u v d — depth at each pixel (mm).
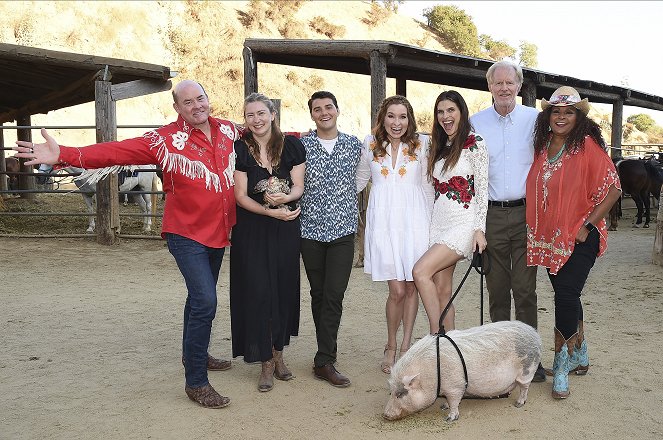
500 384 3773
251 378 4531
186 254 3904
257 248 4137
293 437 3572
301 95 38062
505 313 4590
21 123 17719
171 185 3898
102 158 3664
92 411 3928
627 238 12180
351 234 4363
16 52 10102
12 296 7109
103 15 36031
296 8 46719
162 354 5070
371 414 3877
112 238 10742
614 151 18594
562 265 3953
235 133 4172
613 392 4145
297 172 4207
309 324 6035
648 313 6262
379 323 6090
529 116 4305
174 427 3701
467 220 4172
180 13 38969
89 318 6191
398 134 4367
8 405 4020
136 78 11578
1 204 15461
